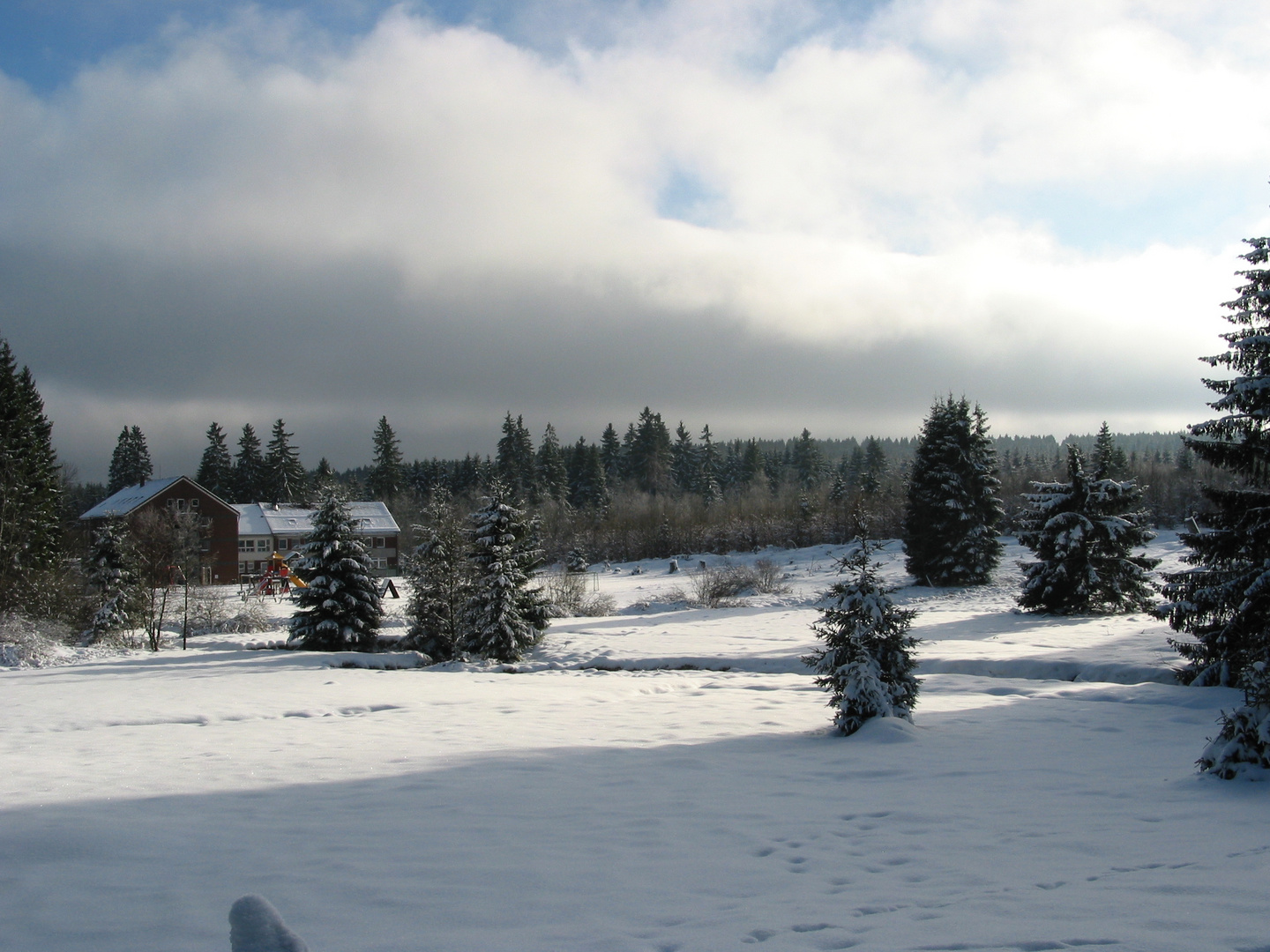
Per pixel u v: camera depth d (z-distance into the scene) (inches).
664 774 395.2
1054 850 252.4
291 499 4082.2
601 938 183.8
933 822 294.0
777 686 799.1
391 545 3472.0
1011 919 185.9
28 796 354.3
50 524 1724.9
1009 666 837.8
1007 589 1704.0
